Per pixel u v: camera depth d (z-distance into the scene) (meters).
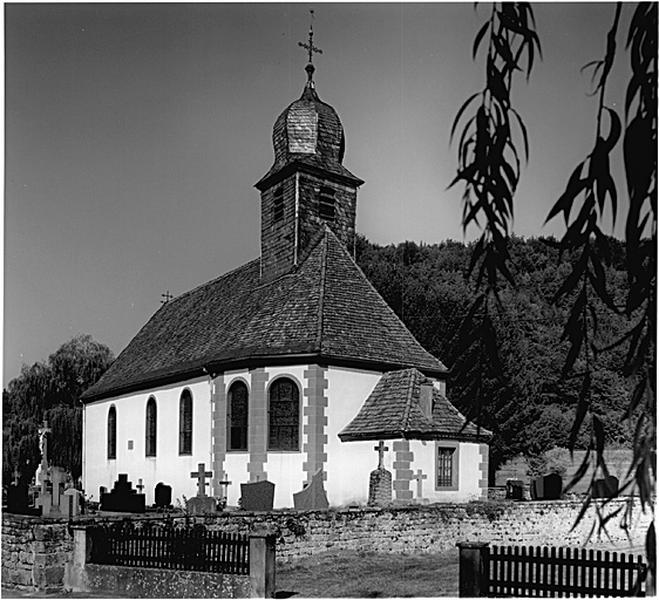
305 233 34.34
